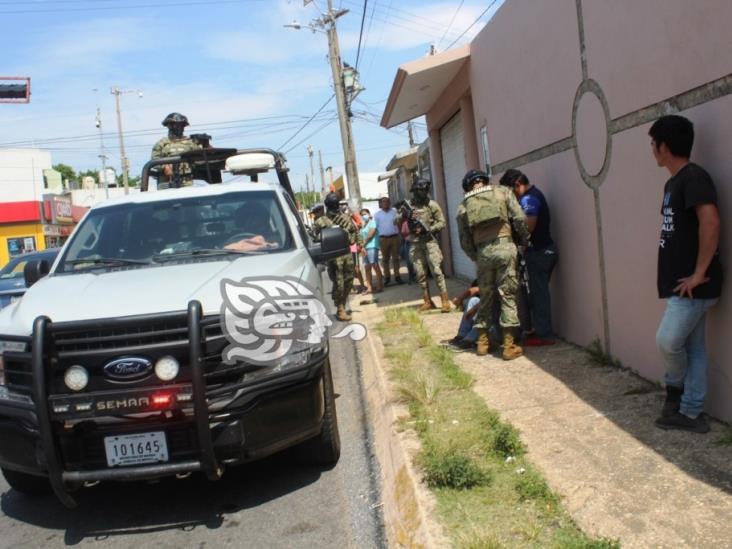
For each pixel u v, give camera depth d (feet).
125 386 12.21
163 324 12.35
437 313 31.45
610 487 11.45
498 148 27.40
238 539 12.65
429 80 34.76
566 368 18.62
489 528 10.62
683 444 12.73
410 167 73.61
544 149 21.89
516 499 11.51
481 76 29.55
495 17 26.22
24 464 12.85
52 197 131.44
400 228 46.32
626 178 16.34
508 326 20.42
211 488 15.14
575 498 11.23
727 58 11.96
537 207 20.80
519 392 17.20
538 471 12.39
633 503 10.83
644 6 14.61
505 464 12.94
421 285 32.40
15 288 37.91
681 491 11.00
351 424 18.63
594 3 17.07
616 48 16.12
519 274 22.31
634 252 16.38
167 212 17.79
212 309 12.66
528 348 21.61
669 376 13.55
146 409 12.04
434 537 10.53
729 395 13.07
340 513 13.32
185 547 12.51
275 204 18.07
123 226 17.44
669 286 12.79
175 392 12.07
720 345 13.15
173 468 12.23
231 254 16.28
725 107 12.18
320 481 15.01
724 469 11.53
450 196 44.04
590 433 13.89
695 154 13.20
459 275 44.11
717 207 12.34
